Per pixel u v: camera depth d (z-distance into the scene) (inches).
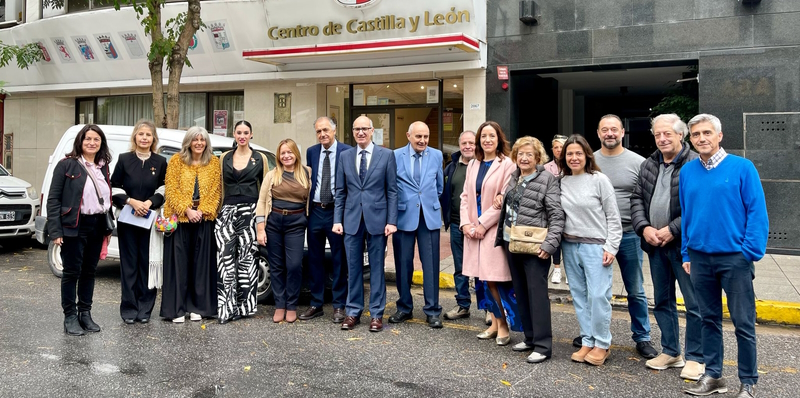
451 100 479.5
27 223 406.9
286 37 474.6
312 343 213.3
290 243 241.9
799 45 370.9
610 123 197.5
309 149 251.4
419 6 433.7
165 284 239.9
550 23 430.0
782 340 225.5
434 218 236.4
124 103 581.6
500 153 217.0
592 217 189.5
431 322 236.7
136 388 167.5
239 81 517.0
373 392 166.4
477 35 434.9
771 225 377.4
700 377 170.1
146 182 235.1
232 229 242.2
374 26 448.5
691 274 168.1
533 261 195.0
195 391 165.8
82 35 542.6
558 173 221.0
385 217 232.7
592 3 418.6
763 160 378.6
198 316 242.5
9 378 174.4
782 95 375.6
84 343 209.8
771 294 270.2
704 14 391.9
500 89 446.6
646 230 184.5
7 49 537.6
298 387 169.6
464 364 191.6
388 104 498.3
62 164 215.2
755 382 160.2
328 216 243.3
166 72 526.3
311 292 252.7
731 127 387.2
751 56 381.4
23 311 252.7
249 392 165.5
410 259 241.6
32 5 576.4
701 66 393.1
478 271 214.2
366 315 257.0
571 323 245.0
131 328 230.5
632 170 197.3
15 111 614.5
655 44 404.8
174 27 502.3
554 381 176.4
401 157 237.6
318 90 506.0
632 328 204.2
